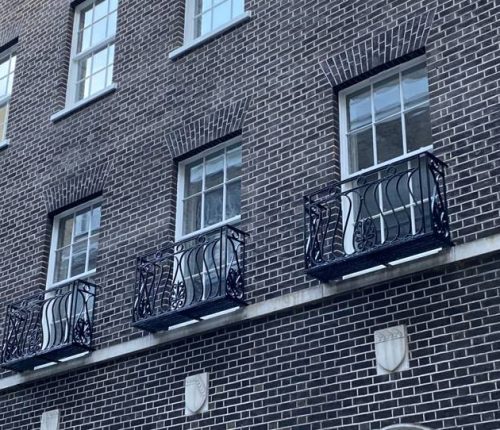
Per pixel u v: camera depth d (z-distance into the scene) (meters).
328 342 9.05
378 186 9.59
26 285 12.77
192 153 11.56
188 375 10.20
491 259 8.23
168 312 10.09
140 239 11.54
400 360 8.39
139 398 10.60
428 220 8.98
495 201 8.43
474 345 8.02
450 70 9.31
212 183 11.37
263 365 9.51
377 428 8.34
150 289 10.65
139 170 12.02
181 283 10.28
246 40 11.49
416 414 8.14
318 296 9.25
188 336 10.37
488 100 8.89
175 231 11.37
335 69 10.30
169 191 11.50
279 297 9.58
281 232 9.98
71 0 14.64
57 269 12.80
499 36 9.07
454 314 8.26
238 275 9.97
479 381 7.86
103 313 11.48
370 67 10.00
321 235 9.48
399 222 9.06
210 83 11.66
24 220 13.33
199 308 9.95
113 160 12.45
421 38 9.66
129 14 13.45
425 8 9.80
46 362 11.79
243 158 10.78
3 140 14.35
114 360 11.10
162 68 12.43
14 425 11.94
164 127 11.97
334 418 8.69
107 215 12.13
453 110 9.12
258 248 10.11
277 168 10.37
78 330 11.27
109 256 11.82
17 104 14.57
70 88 14.08
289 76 10.76
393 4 10.09
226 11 12.39
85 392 11.27
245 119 10.99
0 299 13.02
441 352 8.20
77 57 14.32
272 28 11.25
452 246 8.49
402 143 9.66
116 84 12.94
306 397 8.99
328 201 9.54
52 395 11.66
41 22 15.02
